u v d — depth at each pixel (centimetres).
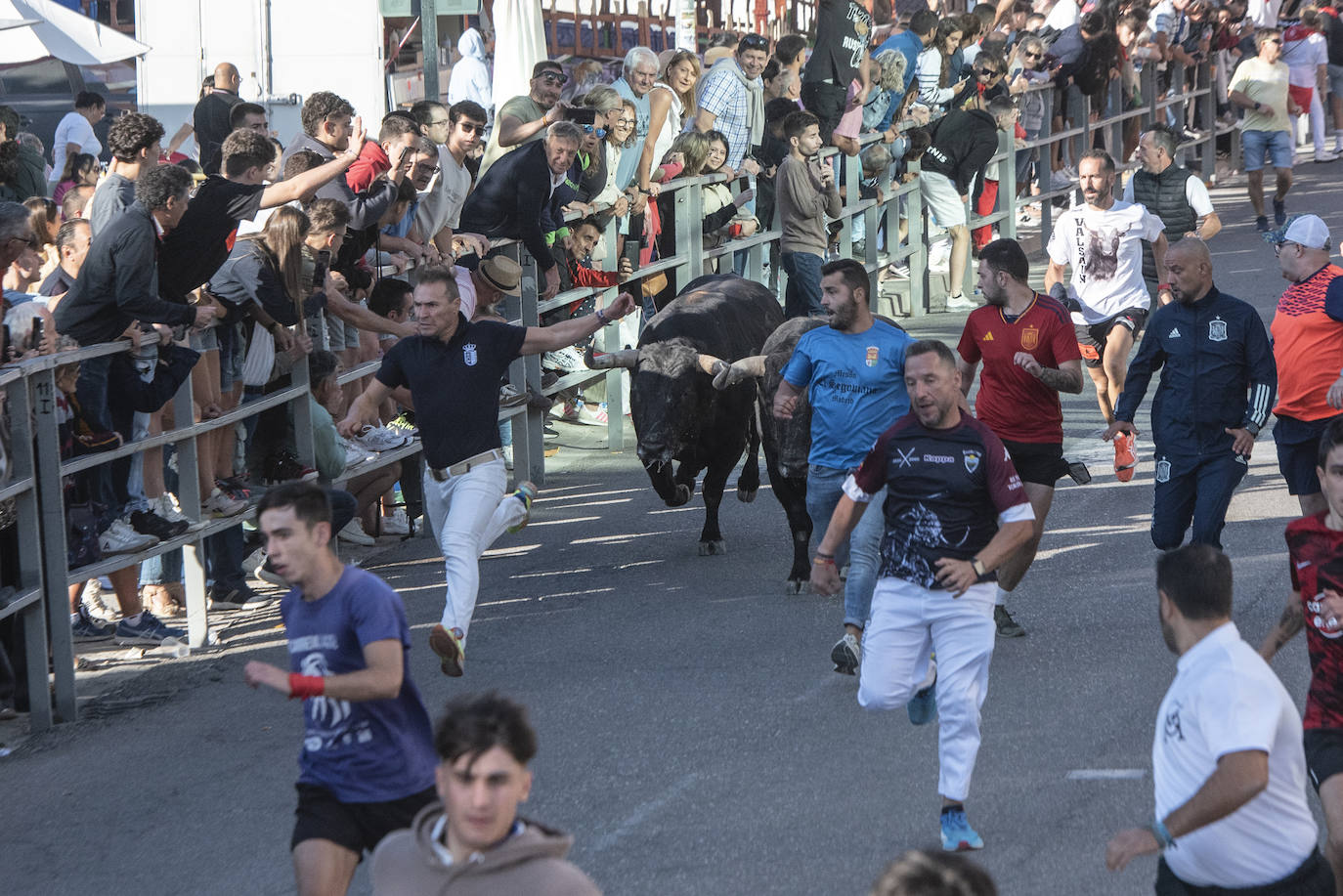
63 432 2058
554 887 890
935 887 696
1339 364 2134
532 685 2091
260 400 2409
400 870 924
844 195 4512
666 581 2556
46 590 1998
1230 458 2114
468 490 2027
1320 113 7356
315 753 1220
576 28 4812
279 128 4331
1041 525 2155
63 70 5134
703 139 3806
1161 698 1930
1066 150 5841
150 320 2073
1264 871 1089
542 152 3067
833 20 4309
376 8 4303
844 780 1736
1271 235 2180
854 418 2069
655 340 2620
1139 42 6369
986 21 5178
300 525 1215
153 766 1861
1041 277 5178
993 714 1905
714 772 1773
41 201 2470
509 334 2055
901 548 1598
